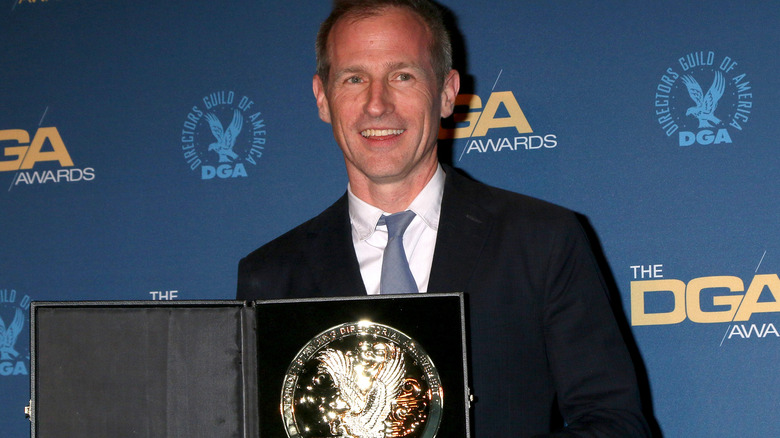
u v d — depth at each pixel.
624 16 2.35
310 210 2.46
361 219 1.65
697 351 2.25
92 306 1.47
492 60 2.41
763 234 2.24
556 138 2.36
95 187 2.54
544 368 1.54
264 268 1.68
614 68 2.34
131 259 2.51
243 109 2.51
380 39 1.54
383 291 1.56
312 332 1.44
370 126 1.53
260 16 2.52
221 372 1.46
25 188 2.55
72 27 2.57
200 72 2.53
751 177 2.26
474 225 1.60
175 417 1.45
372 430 1.39
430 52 1.59
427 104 1.56
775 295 2.22
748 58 2.29
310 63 2.49
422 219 1.62
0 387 2.52
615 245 2.31
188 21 2.54
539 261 1.53
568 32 2.37
